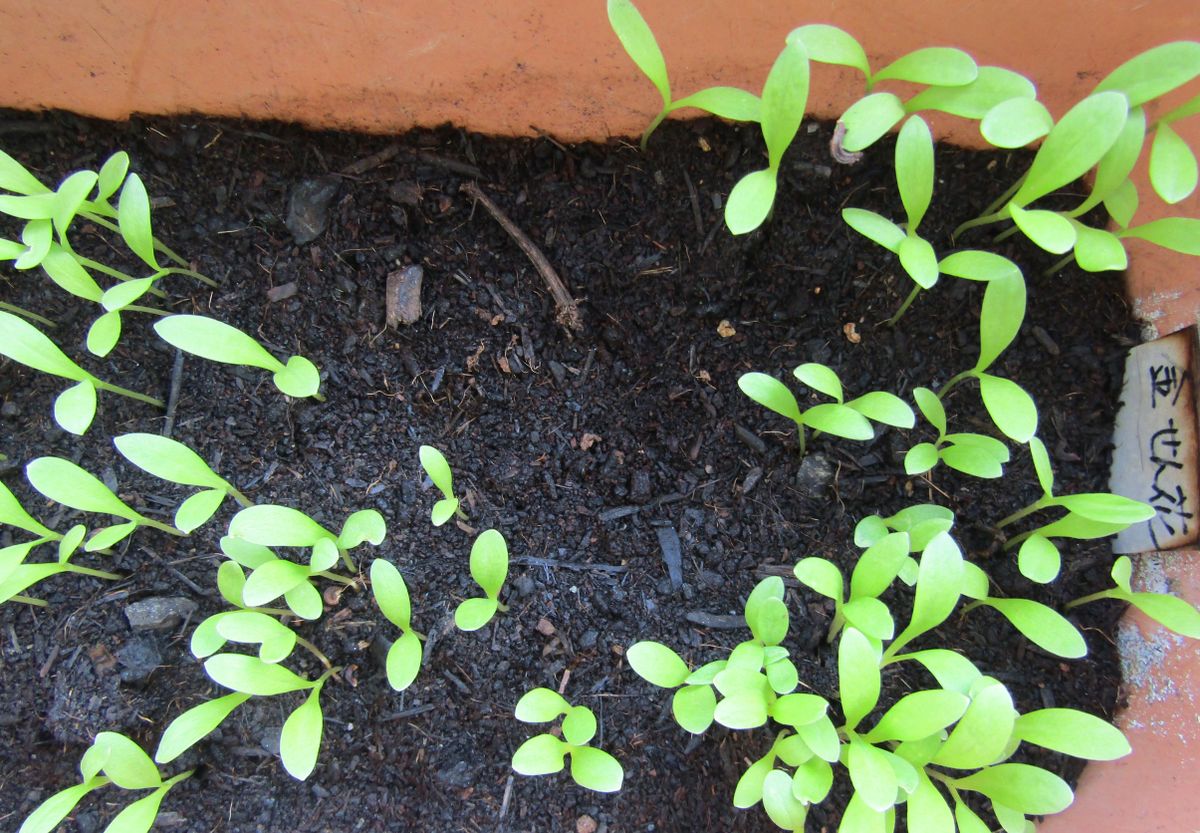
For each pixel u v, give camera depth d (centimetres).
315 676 21
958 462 19
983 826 17
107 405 21
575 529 22
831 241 22
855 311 22
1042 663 21
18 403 21
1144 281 21
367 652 21
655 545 22
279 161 22
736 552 22
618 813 20
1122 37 18
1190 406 20
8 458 21
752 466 22
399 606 19
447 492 20
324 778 20
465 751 20
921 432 22
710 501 22
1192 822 18
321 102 22
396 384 22
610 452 22
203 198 22
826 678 20
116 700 20
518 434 22
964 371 22
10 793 20
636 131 22
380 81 21
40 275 22
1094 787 20
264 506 18
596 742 20
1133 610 21
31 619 20
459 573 21
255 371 22
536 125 22
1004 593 21
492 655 21
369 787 20
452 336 22
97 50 20
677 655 20
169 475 18
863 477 22
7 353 18
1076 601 21
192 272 22
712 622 21
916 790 16
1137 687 21
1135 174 20
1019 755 21
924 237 22
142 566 21
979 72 18
